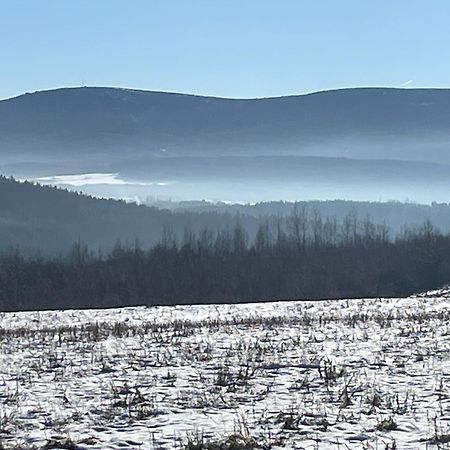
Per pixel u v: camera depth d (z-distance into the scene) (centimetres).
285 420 2034
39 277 14688
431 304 7331
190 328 4712
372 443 1820
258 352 3400
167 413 2212
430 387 2527
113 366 3114
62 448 1845
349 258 15562
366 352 3375
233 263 15612
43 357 3484
